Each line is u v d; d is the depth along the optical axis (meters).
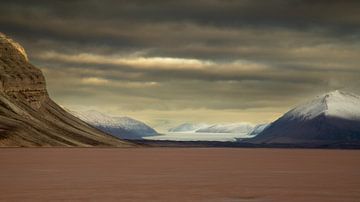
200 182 99.25
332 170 140.38
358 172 132.12
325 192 82.62
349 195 78.69
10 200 69.69
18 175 112.00
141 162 175.88
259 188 88.44
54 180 100.38
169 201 70.31
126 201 69.81
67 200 70.00
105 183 95.25
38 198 71.94
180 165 161.25
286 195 78.31
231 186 91.69
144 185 92.12
